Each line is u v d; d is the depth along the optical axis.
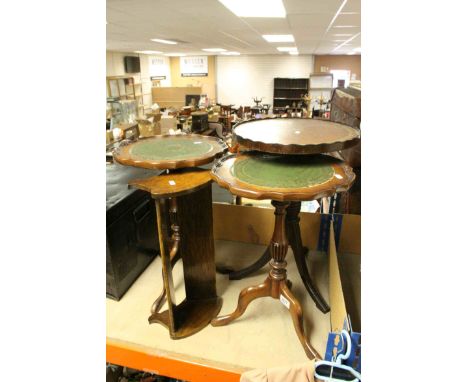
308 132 0.89
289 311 0.96
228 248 1.42
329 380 0.64
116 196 1.08
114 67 8.37
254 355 0.87
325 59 10.66
